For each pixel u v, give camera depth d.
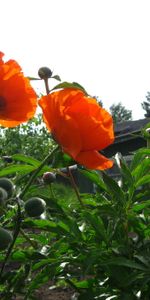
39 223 0.66
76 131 0.49
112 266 0.65
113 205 0.70
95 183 0.74
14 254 0.69
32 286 0.66
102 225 0.65
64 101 0.51
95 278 0.71
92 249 0.64
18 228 0.55
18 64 0.52
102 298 0.67
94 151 0.51
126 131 8.36
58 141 0.50
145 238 0.69
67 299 1.36
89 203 0.75
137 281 0.63
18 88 0.51
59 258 0.66
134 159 0.75
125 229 0.68
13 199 0.54
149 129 0.81
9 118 0.51
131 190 0.68
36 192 0.71
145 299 0.66
